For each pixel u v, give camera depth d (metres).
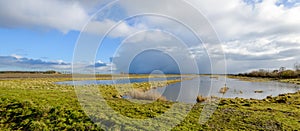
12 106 12.55
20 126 10.59
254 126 11.29
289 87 46.09
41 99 14.24
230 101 20.50
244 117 13.01
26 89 20.59
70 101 14.23
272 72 107.81
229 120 12.30
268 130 10.69
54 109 11.92
